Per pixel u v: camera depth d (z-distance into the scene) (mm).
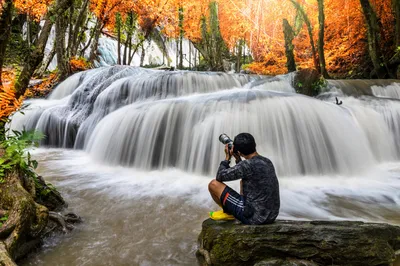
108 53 30484
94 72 12688
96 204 4305
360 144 7023
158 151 6699
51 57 17453
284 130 6398
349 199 4578
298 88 9797
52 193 3969
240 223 2848
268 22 25984
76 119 9609
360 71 17859
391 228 2719
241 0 25984
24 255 2768
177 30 26219
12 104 4711
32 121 10109
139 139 6984
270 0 25203
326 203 4395
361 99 9398
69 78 13562
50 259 2768
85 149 8867
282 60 24469
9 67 12172
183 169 6414
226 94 8008
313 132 6535
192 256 2871
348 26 19188
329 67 19766
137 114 7402
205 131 6387
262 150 6113
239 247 2576
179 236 3295
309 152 6293
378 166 6957
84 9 17406
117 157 7133
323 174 6145
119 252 2920
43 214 2996
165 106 7199
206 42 25031
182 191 4992
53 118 9773
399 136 8016
